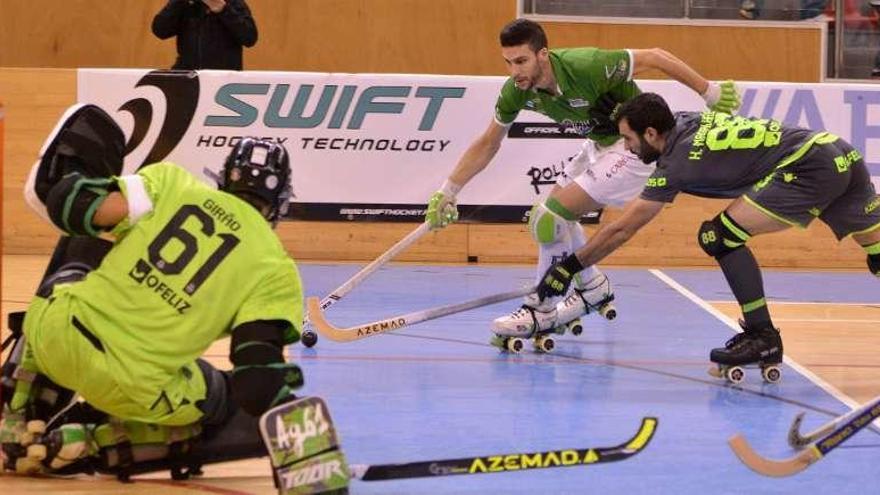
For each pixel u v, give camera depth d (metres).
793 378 15.48
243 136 24.70
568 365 16.14
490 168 25.27
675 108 24.75
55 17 31.33
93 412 10.40
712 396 14.41
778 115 24.83
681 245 26.08
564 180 17.75
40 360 9.62
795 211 14.71
